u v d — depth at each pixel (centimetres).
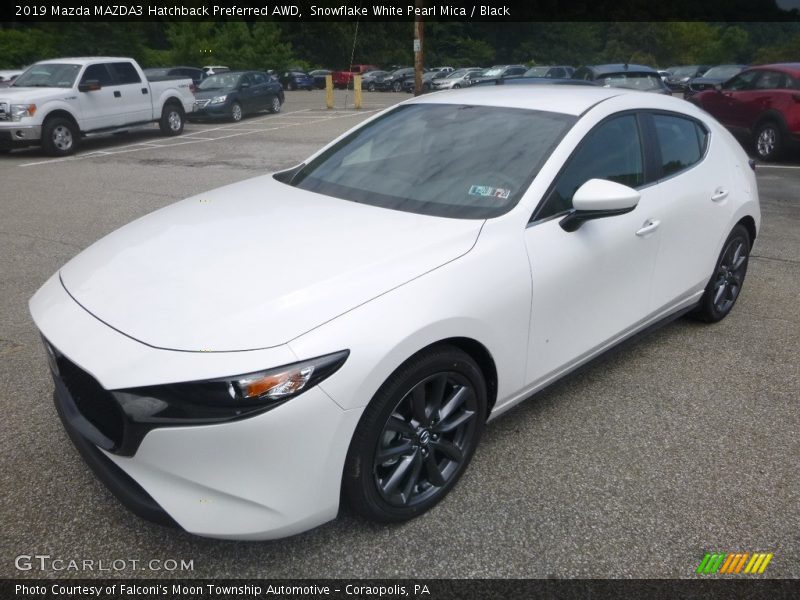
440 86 3388
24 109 1184
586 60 7706
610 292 323
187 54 4203
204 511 213
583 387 364
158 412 206
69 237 655
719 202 397
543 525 258
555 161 301
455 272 253
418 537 251
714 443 314
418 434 249
